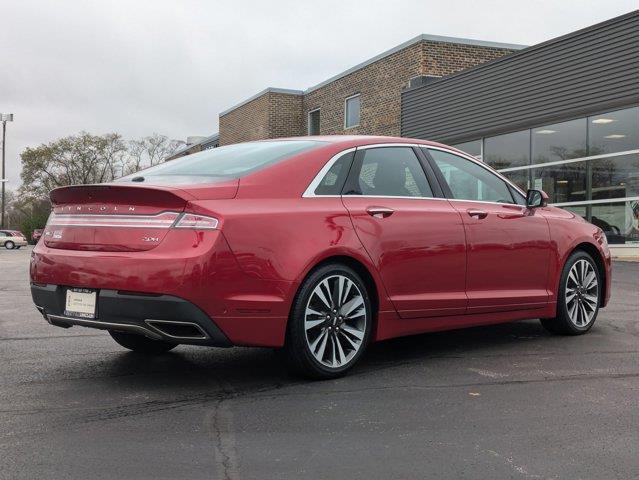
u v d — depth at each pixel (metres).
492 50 19.64
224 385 4.05
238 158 4.40
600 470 2.76
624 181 13.53
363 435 3.16
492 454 2.93
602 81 13.69
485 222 4.97
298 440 3.09
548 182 15.38
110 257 3.71
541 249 5.35
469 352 5.00
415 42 19.16
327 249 4.02
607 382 4.13
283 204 3.95
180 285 3.54
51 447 2.98
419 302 4.53
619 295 8.21
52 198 4.20
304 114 26.28
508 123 16.05
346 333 4.21
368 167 4.51
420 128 18.94
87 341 5.47
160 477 2.66
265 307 3.77
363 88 21.89
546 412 3.53
